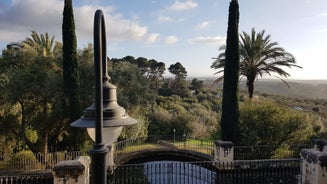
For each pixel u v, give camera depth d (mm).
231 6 15273
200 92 44000
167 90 43875
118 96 17484
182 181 11836
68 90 14227
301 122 14922
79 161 7422
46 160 13430
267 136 14969
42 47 19922
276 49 18672
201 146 18031
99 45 2197
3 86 13289
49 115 15203
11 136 14945
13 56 16562
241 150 14258
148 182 11539
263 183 11508
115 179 11672
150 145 18984
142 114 20625
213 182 11734
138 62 50656
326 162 7578
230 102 14992
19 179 9797
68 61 14195
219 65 19938
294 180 10875
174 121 23953
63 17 14234
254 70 18984
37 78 14516
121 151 16438
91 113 2568
